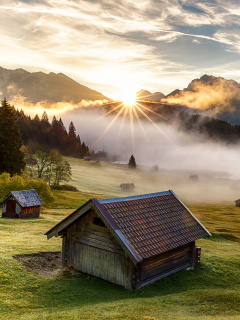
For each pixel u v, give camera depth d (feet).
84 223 62.49
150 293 54.95
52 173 352.49
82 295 52.24
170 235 63.67
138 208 64.44
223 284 64.85
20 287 52.85
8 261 63.36
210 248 97.71
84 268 62.34
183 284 62.03
